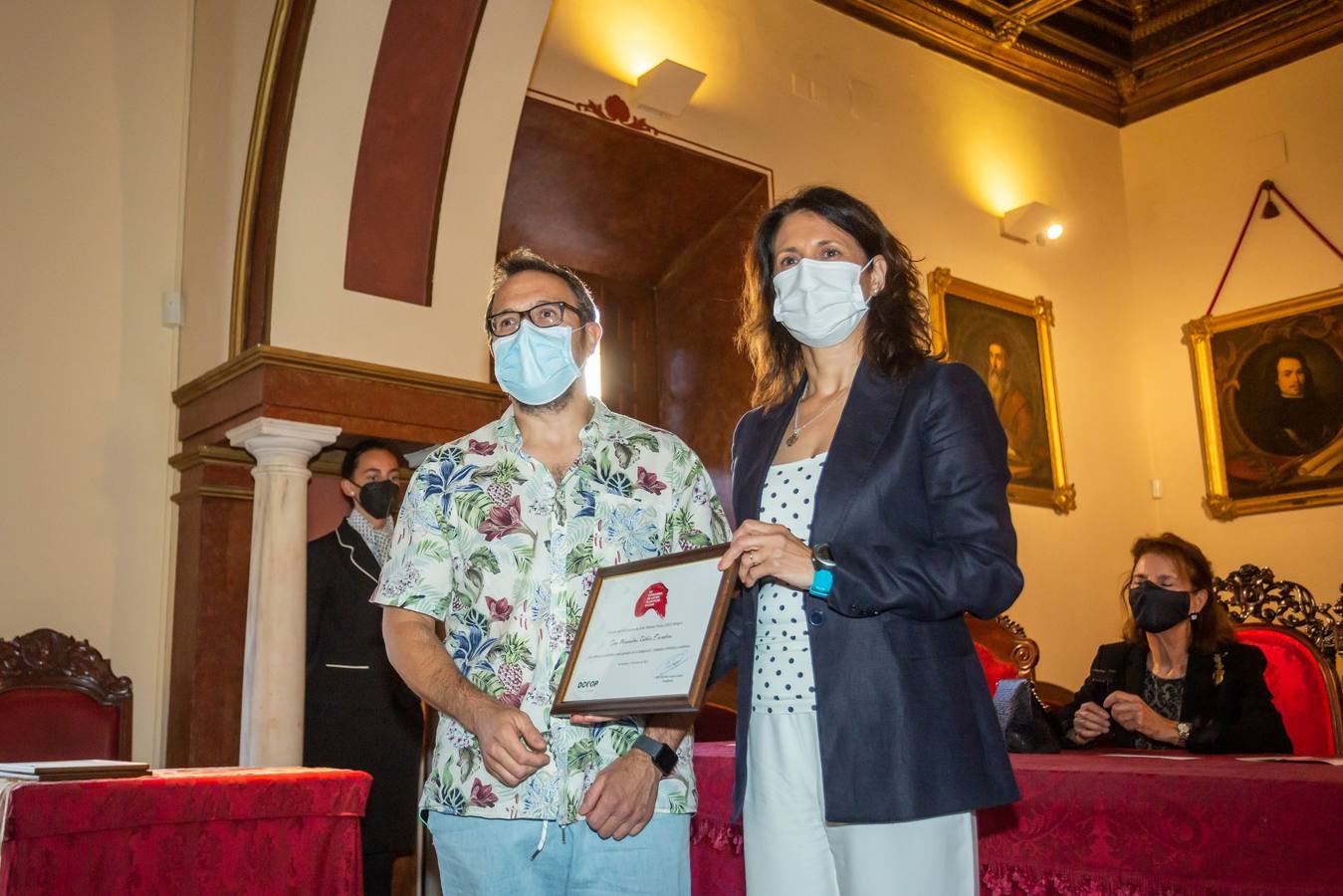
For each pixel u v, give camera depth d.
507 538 2.13
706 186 7.38
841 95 8.16
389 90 4.96
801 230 2.09
